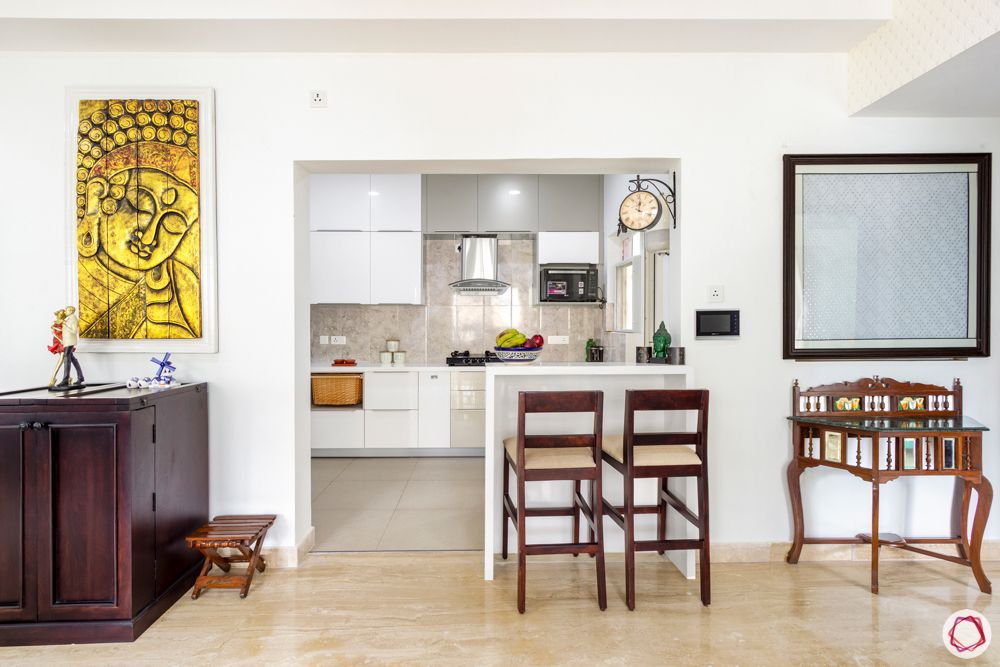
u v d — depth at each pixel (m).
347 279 5.23
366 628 2.20
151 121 2.71
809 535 2.88
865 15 2.47
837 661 1.98
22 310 2.72
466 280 5.20
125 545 2.11
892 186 2.78
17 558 2.10
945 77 2.35
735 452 2.83
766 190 2.82
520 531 2.30
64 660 2.00
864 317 2.79
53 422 2.10
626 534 2.33
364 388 5.10
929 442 2.48
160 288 2.72
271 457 2.79
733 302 2.81
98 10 2.39
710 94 2.80
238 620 2.26
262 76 2.76
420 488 4.15
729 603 2.38
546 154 2.80
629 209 3.13
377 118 2.78
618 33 2.58
